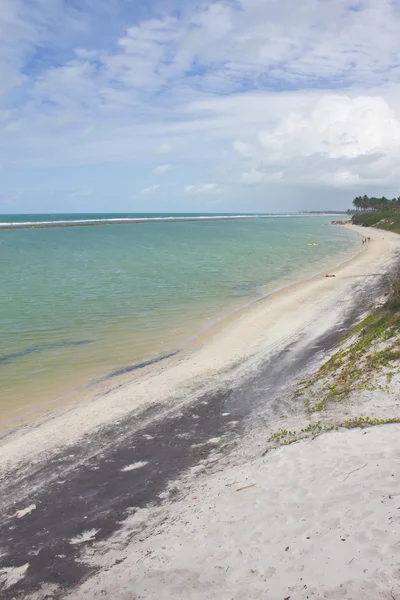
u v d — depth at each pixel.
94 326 20.67
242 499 7.39
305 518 6.33
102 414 12.20
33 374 15.05
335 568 5.07
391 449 7.68
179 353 17.11
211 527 6.83
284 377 14.12
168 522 7.36
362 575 4.81
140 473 9.26
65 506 8.29
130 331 19.94
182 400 12.96
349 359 13.78
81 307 24.28
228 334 19.38
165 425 11.47
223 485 8.14
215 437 10.61
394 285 20.45
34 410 12.52
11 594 6.25
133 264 42.78
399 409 9.70
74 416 12.12
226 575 5.62
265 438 9.98
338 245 64.19
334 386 12.21
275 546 5.90
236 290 29.59
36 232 96.81
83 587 6.17
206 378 14.56
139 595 5.70
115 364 16.00
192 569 5.93
